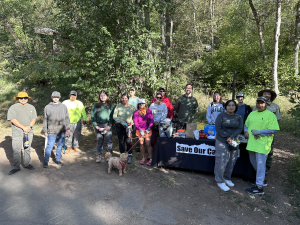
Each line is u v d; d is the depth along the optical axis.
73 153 5.87
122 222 3.21
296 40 11.66
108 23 7.03
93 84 7.23
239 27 15.48
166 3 7.07
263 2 12.51
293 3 13.15
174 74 8.79
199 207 3.60
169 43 11.16
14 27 13.13
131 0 7.04
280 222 3.28
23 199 3.70
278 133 7.33
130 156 5.23
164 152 4.92
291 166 4.96
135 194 3.93
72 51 7.08
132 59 6.62
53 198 3.75
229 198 3.84
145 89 7.74
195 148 4.69
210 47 15.36
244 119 4.94
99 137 5.24
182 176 4.66
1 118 9.32
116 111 5.20
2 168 4.84
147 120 5.05
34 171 4.73
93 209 3.48
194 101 5.76
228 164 4.23
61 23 6.96
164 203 3.69
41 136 7.23
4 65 8.88
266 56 12.23
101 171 4.83
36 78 7.42
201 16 17.81
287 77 10.20
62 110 4.90
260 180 3.89
